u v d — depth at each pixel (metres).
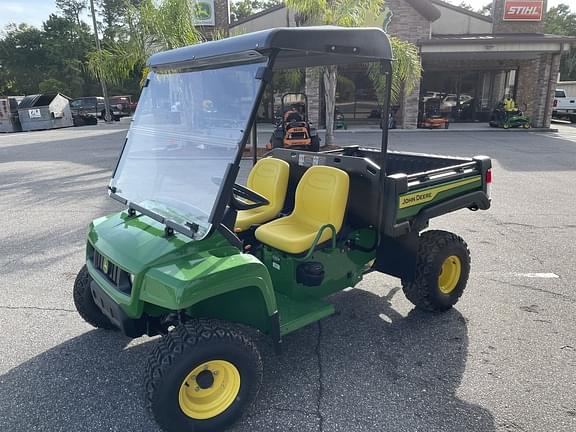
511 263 4.77
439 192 3.54
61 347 3.35
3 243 5.49
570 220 6.22
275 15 19.28
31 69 47.44
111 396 2.82
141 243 2.54
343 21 10.79
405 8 17.58
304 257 3.10
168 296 2.21
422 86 22.28
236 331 2.50
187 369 2.33
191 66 2.73
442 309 3.77
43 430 2.55
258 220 3.64
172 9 10.35
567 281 4.35
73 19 47.81
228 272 2.32
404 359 3.17
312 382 2.93
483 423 2.56
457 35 21.41
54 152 13.91
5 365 3.14
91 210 6.93
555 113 23.94
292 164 3.99
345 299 4.06
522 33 21.19
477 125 20.77
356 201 3.44
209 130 2.57
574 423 2.56
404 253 3.56
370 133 17.66
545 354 3.21
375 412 2.66
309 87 17.89
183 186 2.65
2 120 22.67
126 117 31.81
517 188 8.10
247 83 2.42
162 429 2.44
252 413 2.65
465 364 3.10
